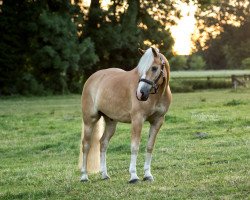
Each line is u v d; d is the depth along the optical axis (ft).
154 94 30.83
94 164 34.47
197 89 181.57
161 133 55.31
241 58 349.41
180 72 337.52
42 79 162.61
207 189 28.68
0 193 32.24
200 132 53.88
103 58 182.60
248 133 51.29
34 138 57.67
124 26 174.50
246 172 32.94
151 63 30.25
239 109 74.18
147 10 184.24
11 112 91.04
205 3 187.11
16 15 157.89
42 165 42.88
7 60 154.81
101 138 34.73
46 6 162.91
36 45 159.12
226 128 56.18
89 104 34.40
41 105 111.75
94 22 176.76
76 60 157.38
